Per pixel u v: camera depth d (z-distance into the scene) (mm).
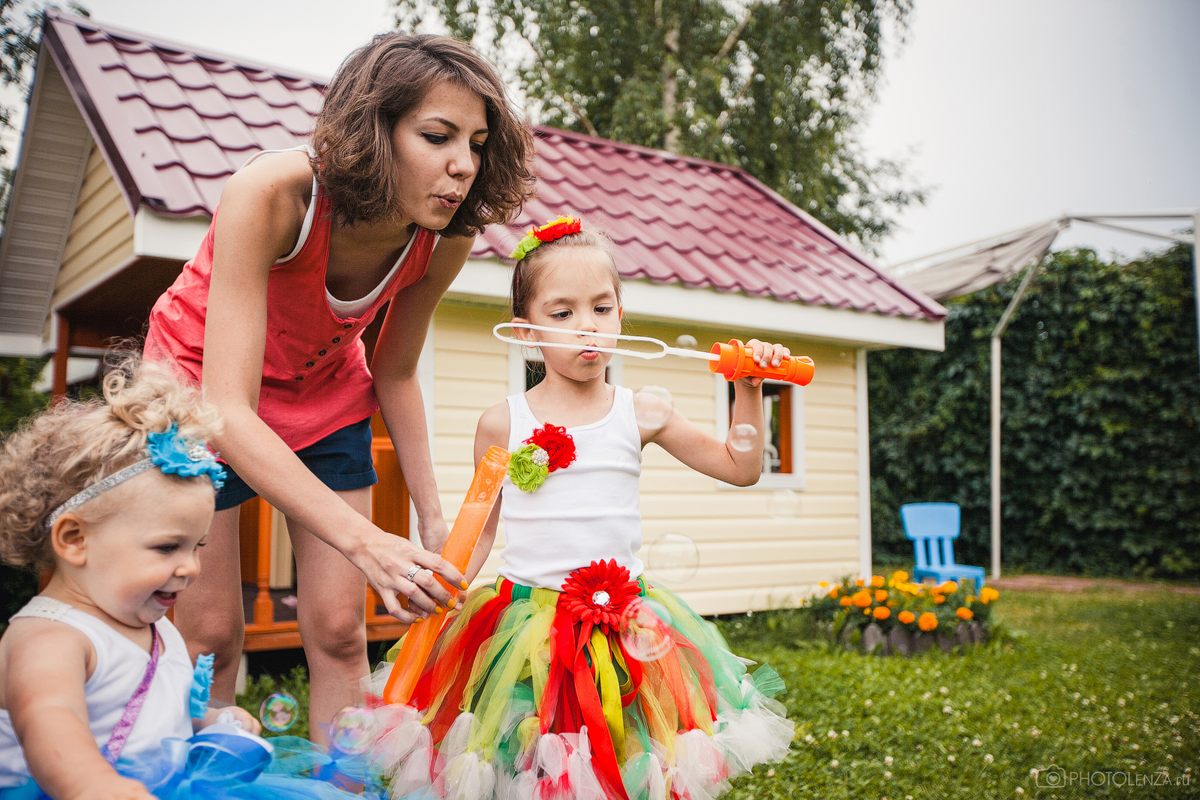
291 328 1723
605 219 5863
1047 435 10625
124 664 1260
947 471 11242
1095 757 3107
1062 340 10609
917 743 3281
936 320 6574
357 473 1973
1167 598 8219
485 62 1595
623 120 11938
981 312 10844
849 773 2932
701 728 1617
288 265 1608
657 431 2008
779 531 6359
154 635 1350
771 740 1719
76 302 5633
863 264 6961
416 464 2102
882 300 6402
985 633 5289
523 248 1969
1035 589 9086
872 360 11734
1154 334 10039
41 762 1067
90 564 1242
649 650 1599
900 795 2748
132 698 1264
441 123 1500
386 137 1479
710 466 1975
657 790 1506
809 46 12602
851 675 4340
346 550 1438
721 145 11969
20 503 1242
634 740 1590
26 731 1100
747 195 7746
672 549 2281
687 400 5914
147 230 3682
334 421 1915
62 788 1042
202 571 1727
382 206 1520
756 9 12633
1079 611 7223
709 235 6379
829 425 6707
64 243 6145
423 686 1697
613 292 1919
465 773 1483
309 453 1888
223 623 1755
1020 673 4535
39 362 6738
